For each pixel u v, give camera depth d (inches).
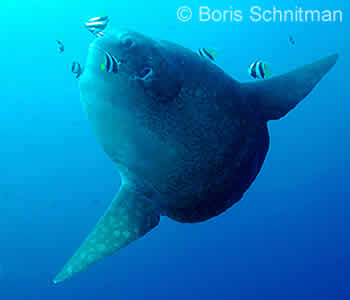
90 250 90.4
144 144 90.1
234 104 96.4
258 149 105.9
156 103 87.6
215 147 92.6
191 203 96.5
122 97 87.7
